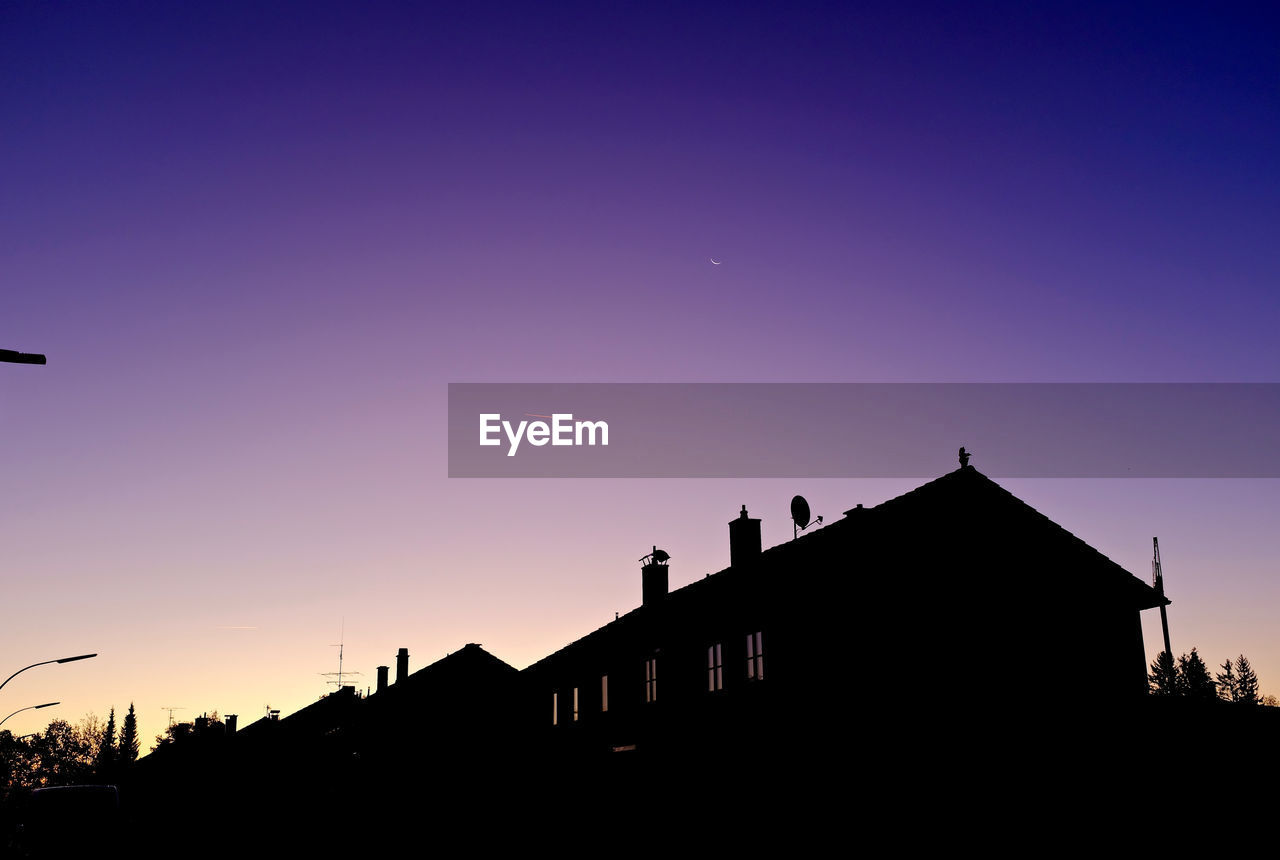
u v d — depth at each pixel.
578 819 32.53
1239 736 20.50
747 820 23.81
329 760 51.88
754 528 28.81
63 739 125.25
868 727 21.73
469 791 42.34
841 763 21.55
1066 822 20.77
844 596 22.86
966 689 22.70
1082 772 21.36
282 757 56.47
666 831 27.00
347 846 38.84
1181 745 20.88
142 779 65.56
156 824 50.81
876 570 23.22
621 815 29.62
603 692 33.84
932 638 22.98
